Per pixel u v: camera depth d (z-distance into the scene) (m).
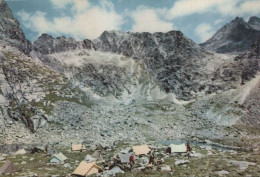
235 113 177.75
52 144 105.06
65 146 97.38
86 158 64.69
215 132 143.50
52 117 138.00
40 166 57.31
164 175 44.03
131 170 48.78
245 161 56.34
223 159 59.03
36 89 159.25
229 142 113.31
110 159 63.81
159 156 66.31
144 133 137.38
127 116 167.38
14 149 90.38
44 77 177.62
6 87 148.12
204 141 114.44
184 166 50.84
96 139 118.75
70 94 174.88
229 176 41.94
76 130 130.50
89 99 186.00
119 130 137.88
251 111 175.75
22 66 175.25
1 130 118.94
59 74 197.75
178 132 144.38
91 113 156.25
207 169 47.59
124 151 74.44
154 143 105.06
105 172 48.28
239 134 137.75
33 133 124.25
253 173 43.34
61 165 59.03
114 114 168.12
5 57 173.12
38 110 138.75
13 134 118.56
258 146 96.75
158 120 167.88
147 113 184.25
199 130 149.88
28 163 61.16
